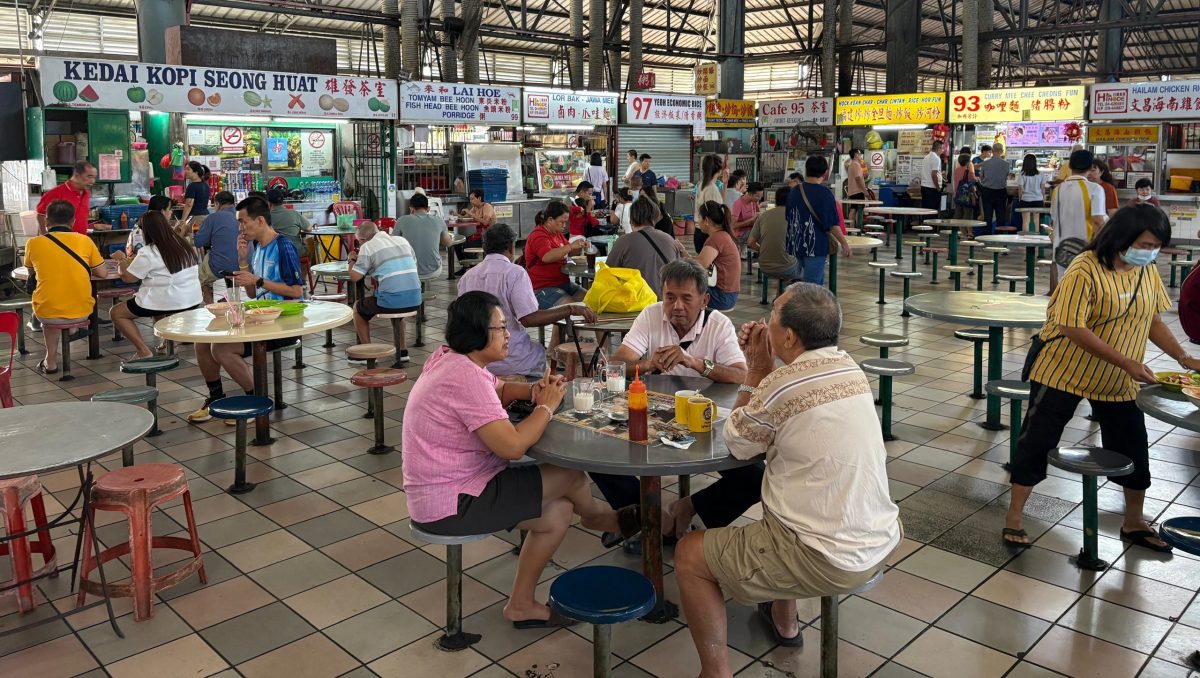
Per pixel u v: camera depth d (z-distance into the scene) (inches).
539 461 115.3
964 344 301.0
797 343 101.2
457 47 685.9
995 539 149.6
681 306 142.6
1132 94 575.5
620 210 473.1
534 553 121.0
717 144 765.3
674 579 135.2
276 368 227.3
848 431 95.4
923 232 661.3
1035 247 377.4
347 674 113.2
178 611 129.5
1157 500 165.6
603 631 97.7
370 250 265.0
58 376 266.1
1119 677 110.0
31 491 132.9
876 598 130.6
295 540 153.3
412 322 345.1
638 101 650.2
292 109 463.5
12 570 137.4
